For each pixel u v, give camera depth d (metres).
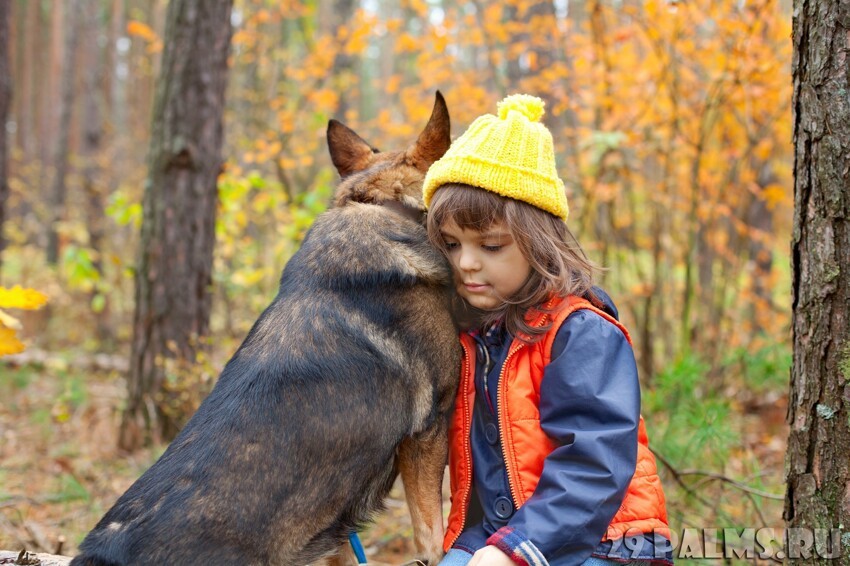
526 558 1.80
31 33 22.50
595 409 1.93
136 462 4.81
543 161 2.12
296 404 2.02
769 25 5.24
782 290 7.80
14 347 2.70
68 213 13.77
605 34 6.12
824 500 2.20
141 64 15.88
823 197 2.17
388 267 2.24
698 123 5.62
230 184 6.05
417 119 7.25
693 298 6.14
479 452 2.14
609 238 6.23
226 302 6.82
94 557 1.89
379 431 2.09
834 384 2.16
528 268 2.12
